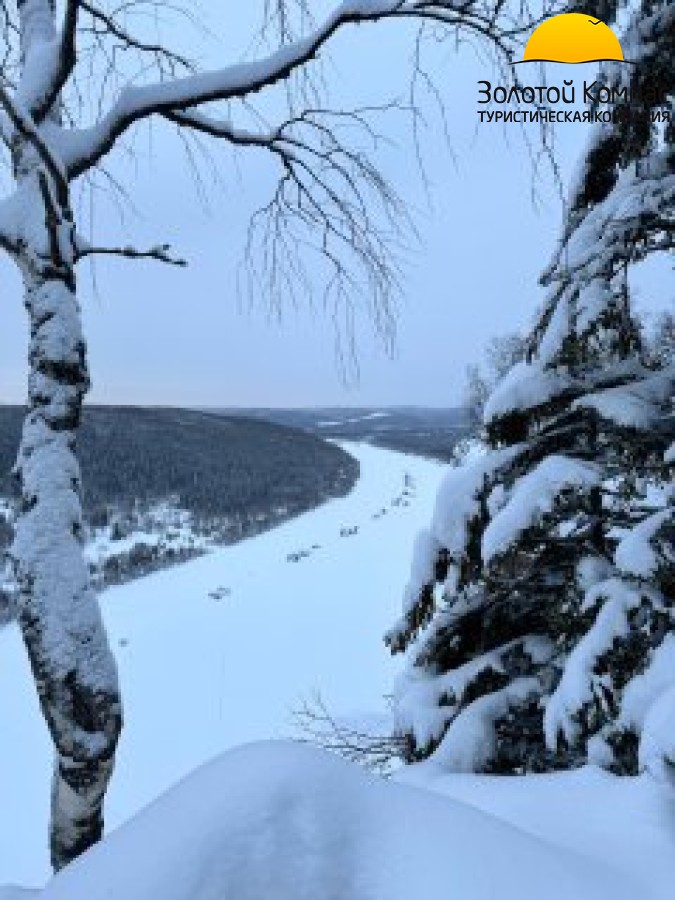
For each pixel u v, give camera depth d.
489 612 5.22
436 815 1.88
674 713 3.18
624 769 3.89
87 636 3.64
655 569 4.08
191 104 3.91
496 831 1.92
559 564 5.02
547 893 1.76
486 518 4.76
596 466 4.57
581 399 4.63
